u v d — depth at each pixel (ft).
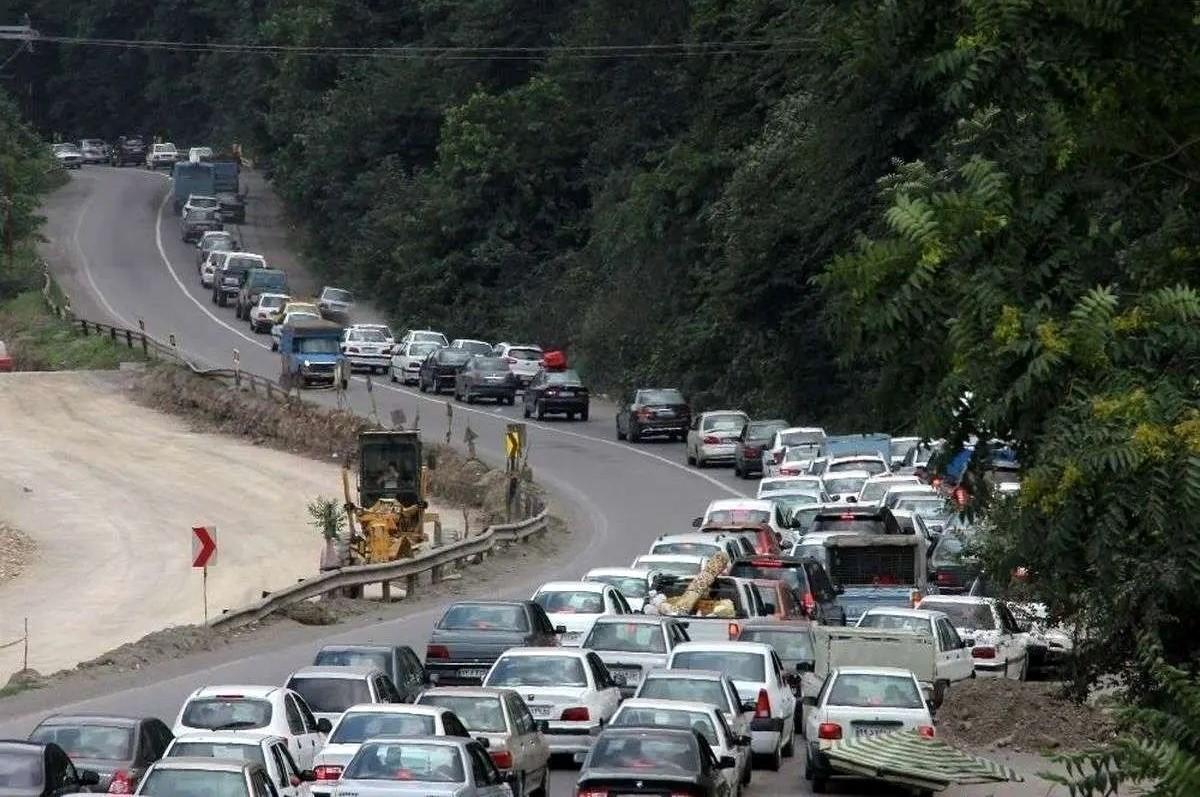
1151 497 129.08
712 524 478.59
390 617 429.38
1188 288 140.77
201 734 209.26
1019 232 146.20
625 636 314.96
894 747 184.75
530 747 245.65
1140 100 147.54
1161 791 115.03
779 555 426.51
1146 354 134.82
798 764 295.28
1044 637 372.79
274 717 230.27
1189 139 148.97
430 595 466.29
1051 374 135.54
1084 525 134.51
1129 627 222.07
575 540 557.33
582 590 357.82
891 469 590.55
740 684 286.66
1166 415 130.93
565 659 275.80
